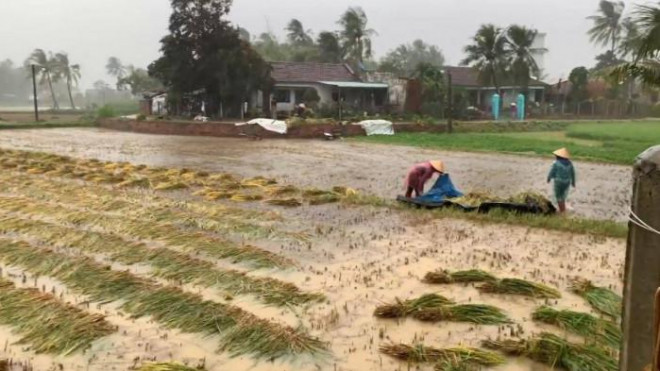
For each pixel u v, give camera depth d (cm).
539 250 1050
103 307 775
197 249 1016
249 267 938
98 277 857
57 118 5931
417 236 1147
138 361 631
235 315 718
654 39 1403
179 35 4416
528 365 616
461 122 4350
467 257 1002
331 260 983
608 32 7138
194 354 646
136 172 2008
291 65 5228
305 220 1294
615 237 1148
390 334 695
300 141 3469
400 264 960
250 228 1169
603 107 5834
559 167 1398
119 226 1170
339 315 748
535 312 733
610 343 652
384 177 2023
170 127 3981
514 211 1324
